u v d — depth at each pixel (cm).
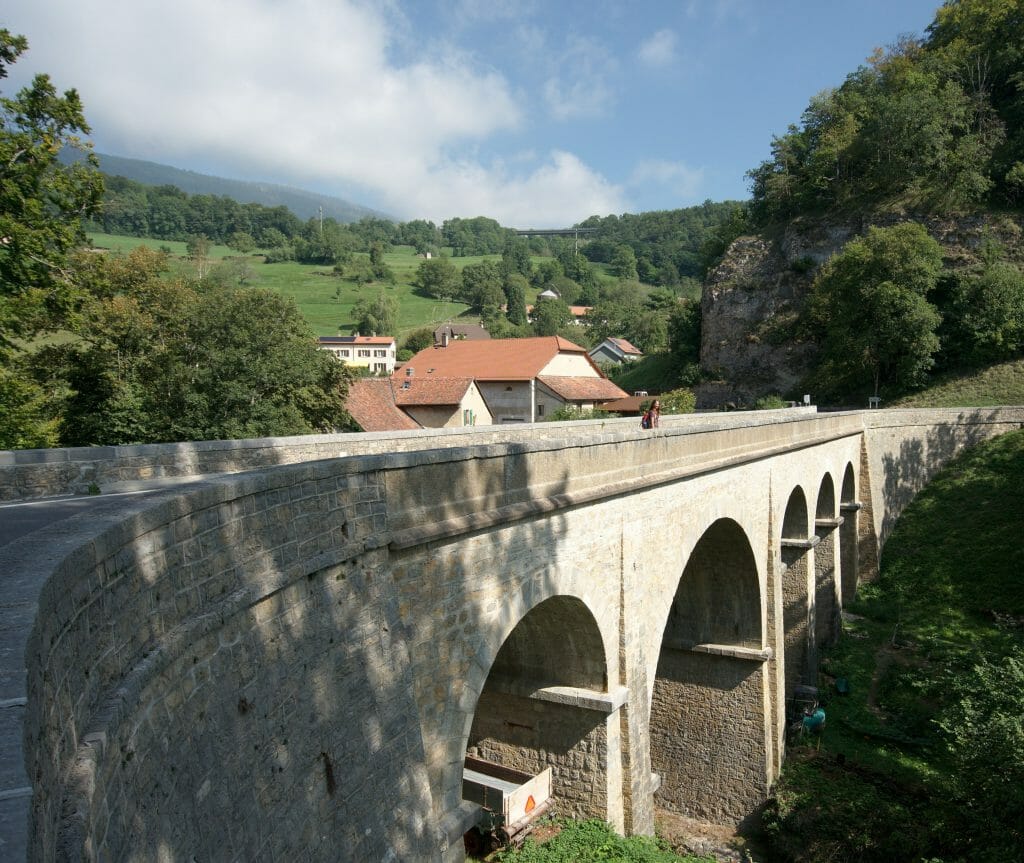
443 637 945
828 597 3088
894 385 5588
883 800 2023
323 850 728
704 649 2131
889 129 6512
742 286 7044
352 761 780
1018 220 5862
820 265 6650
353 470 808
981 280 5331
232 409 2575
